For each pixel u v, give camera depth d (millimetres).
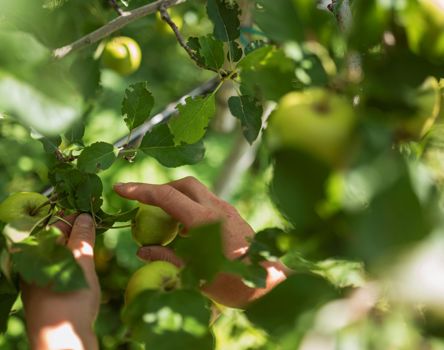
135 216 1427
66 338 1222
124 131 3211
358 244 900
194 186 1459
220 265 1161
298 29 1122
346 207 959
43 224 1359
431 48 1108
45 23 1182
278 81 1165
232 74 1459
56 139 1470
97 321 1900
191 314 1176
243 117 1451
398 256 875
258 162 3334
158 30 1969
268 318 1080
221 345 1836
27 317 1237
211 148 3568
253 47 1469
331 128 1039
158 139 1441
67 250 1226
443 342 997
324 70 1116
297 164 1025
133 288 1270
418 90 1105
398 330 1006
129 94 1428
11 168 2555
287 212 1031
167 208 1409
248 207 3166
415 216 879
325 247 1035
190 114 1439
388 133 1031
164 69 4492
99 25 1712
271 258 1197
